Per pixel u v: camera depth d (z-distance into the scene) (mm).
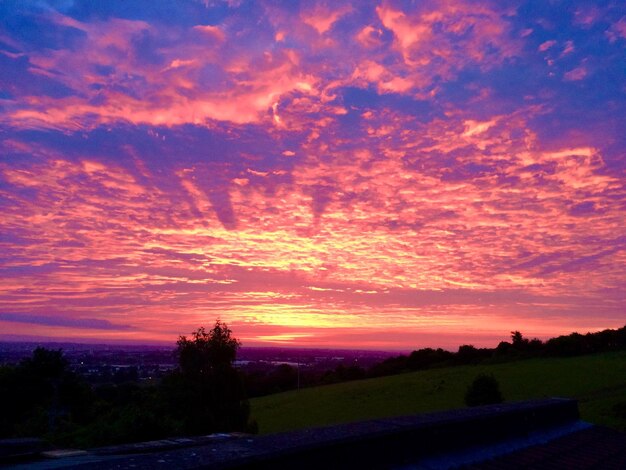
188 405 20172
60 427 23312
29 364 29312
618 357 77062
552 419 7359
